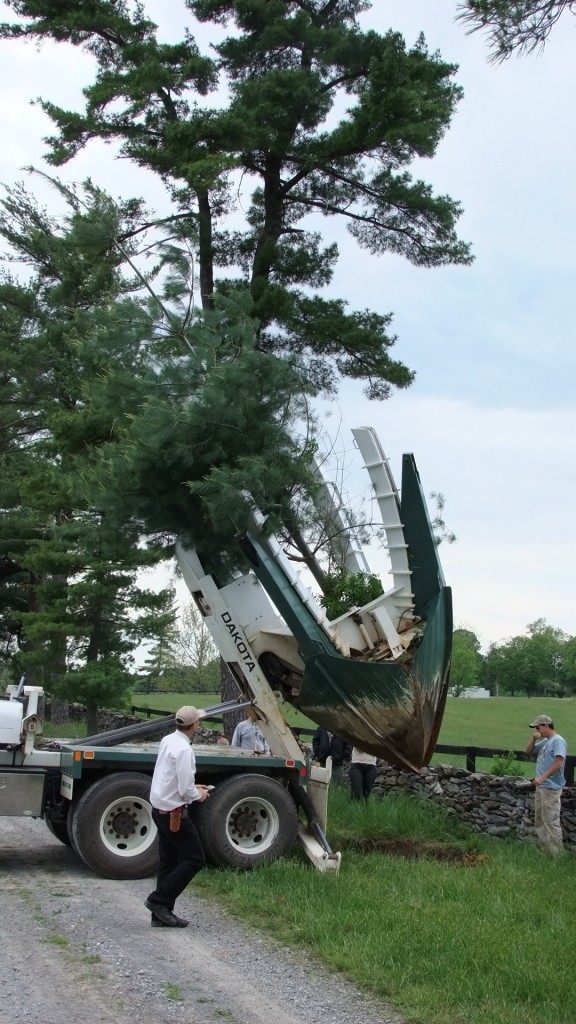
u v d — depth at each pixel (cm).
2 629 3497
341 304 1603
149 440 954
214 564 1040
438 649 957
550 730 1112
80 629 2034
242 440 990
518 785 1162
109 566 1966
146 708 2630
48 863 964
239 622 1030
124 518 1030
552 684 13275
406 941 687
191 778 710
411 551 1022
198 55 1513
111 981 591
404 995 587
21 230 2253
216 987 593
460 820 1219
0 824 1210
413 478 1022
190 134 1430
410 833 1139
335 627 1008
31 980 584
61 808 962
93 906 773
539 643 13300
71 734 2539
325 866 923
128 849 907
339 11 1591
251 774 966
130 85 1454
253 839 955
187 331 1027
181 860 716
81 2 1556
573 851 1091
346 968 637
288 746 1012
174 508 1018
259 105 1474
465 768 1326
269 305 1479
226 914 773
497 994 595
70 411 1747
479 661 13488
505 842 1141
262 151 1577
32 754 934
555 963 653
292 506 1032
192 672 4638
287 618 991
